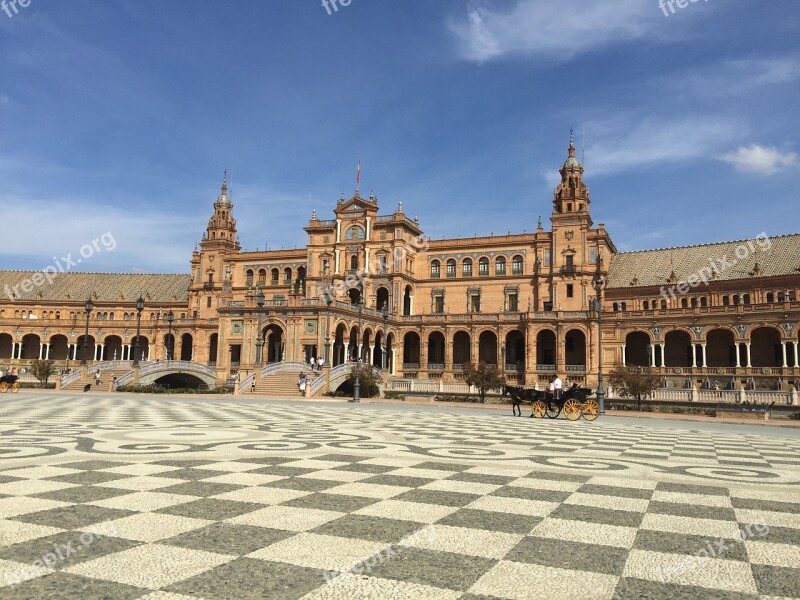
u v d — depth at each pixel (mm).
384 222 97625
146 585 6410
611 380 55844
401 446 18609
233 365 85562
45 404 39406
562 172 96562
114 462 14023
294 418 30891
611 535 8586
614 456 17422
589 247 92812
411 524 8914
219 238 115125
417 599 6188
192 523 8719
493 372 58906
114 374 72000
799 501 11180
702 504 10742
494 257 98312
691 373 77000
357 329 86375
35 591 6211
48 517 8906
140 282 126625
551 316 86938
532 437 23000
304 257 108250
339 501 10320
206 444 17938
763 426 37500
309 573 6848
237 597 6145
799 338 72312
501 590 6469
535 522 9211
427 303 101250
